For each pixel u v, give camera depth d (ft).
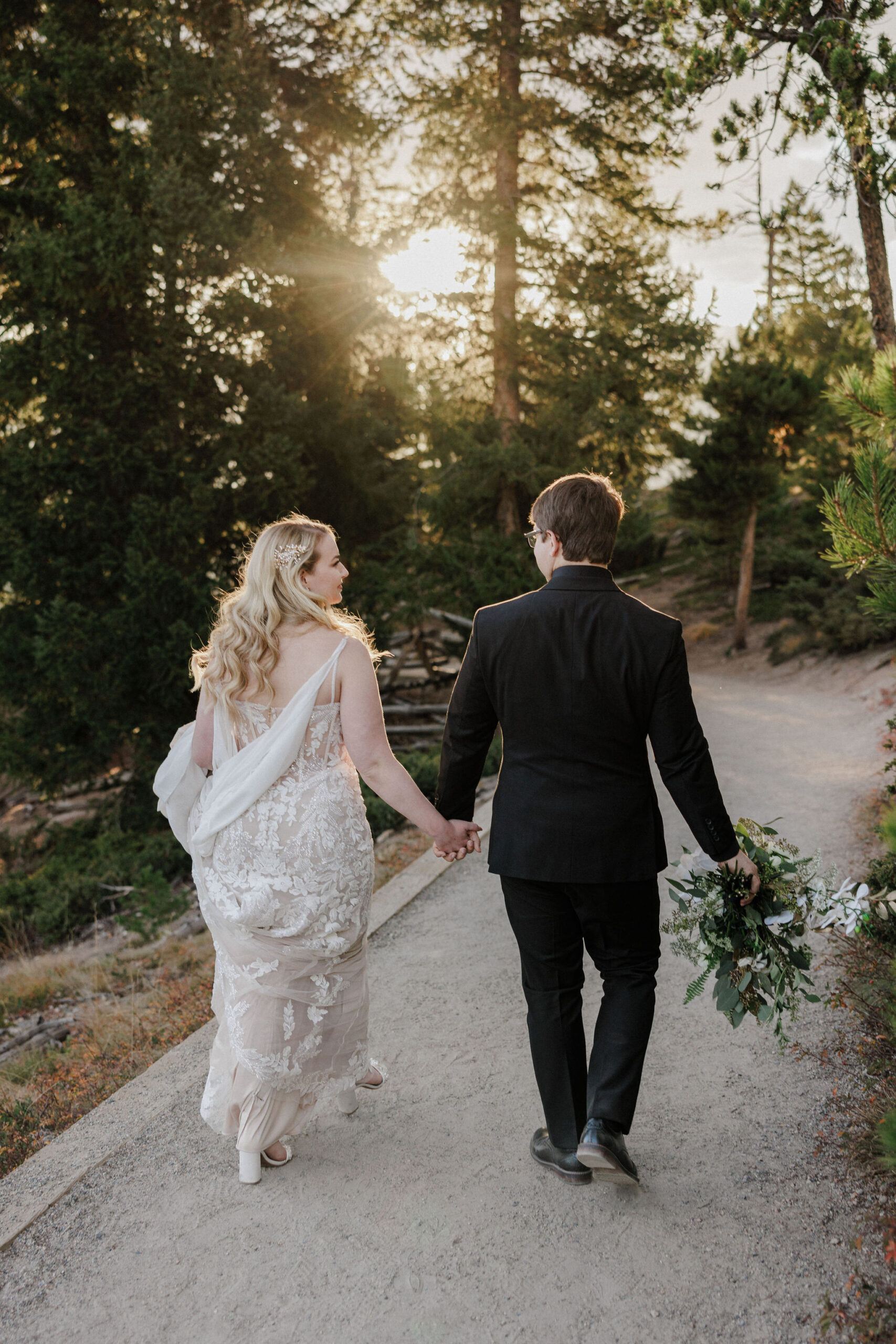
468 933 14.78
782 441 68.03
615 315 51.67
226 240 39.29
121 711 39.50
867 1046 10.02
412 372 53.06
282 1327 6.75
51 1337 6.75
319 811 7.72
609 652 7.05
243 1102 8.11
